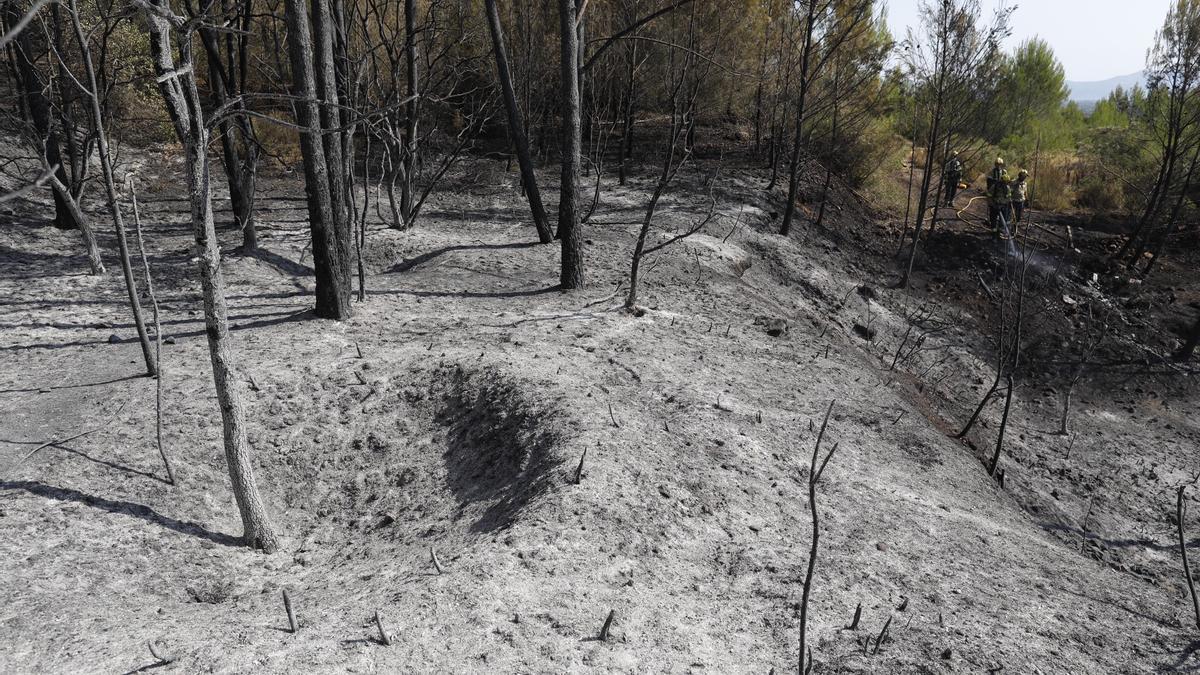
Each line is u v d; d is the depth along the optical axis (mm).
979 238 21000
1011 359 14719
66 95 12477
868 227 21625
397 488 7316
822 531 6504
